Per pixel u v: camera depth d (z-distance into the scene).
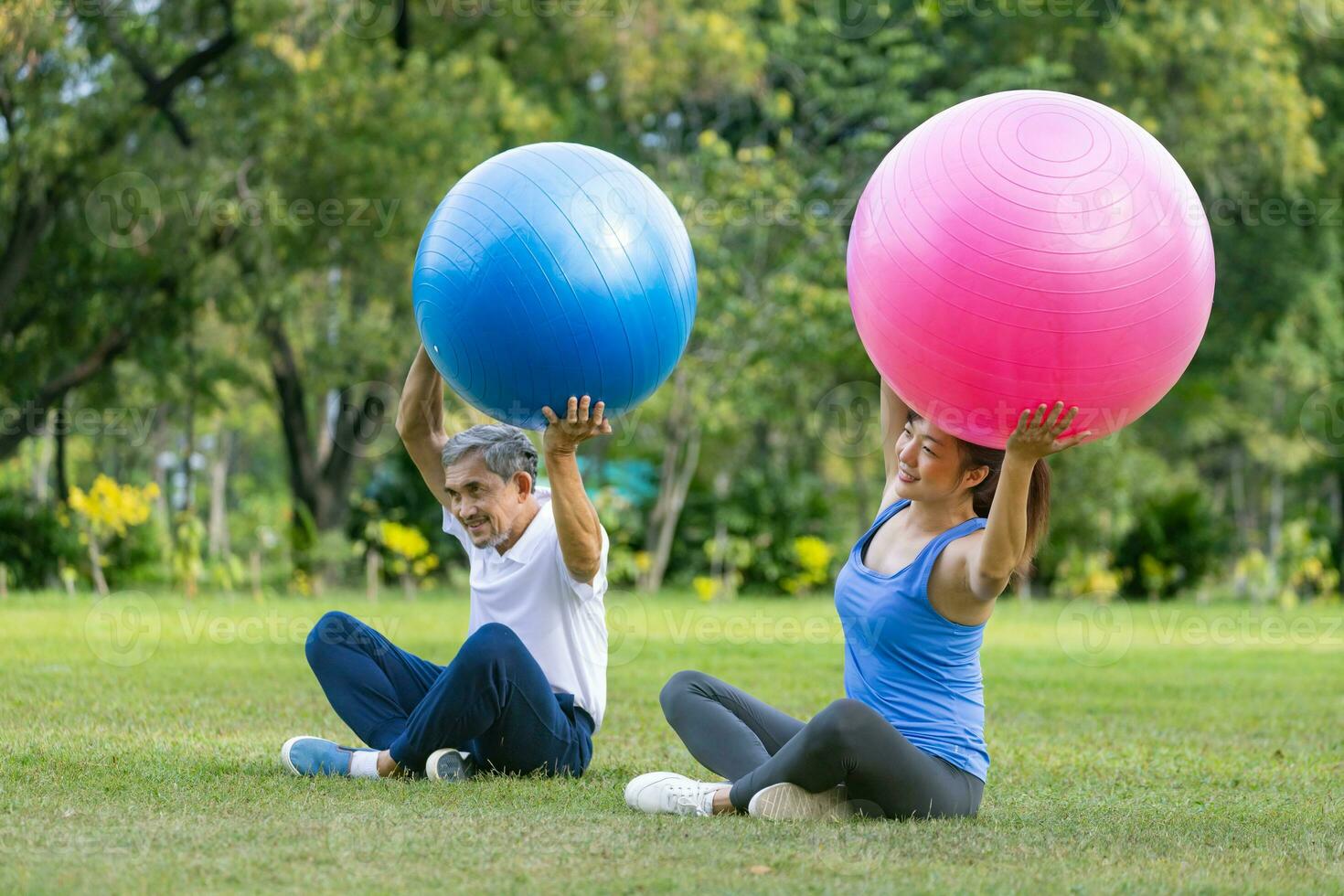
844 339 27.45
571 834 5.07
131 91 22.38
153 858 4.57
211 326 26.41
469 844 4.88
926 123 5.43
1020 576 5.84
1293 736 9.27
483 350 5.68
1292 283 31.73
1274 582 27.66
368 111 23.25
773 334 26.70
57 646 12.66
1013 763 7.80
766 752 5.96
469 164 23.94
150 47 23.81
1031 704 10.73
